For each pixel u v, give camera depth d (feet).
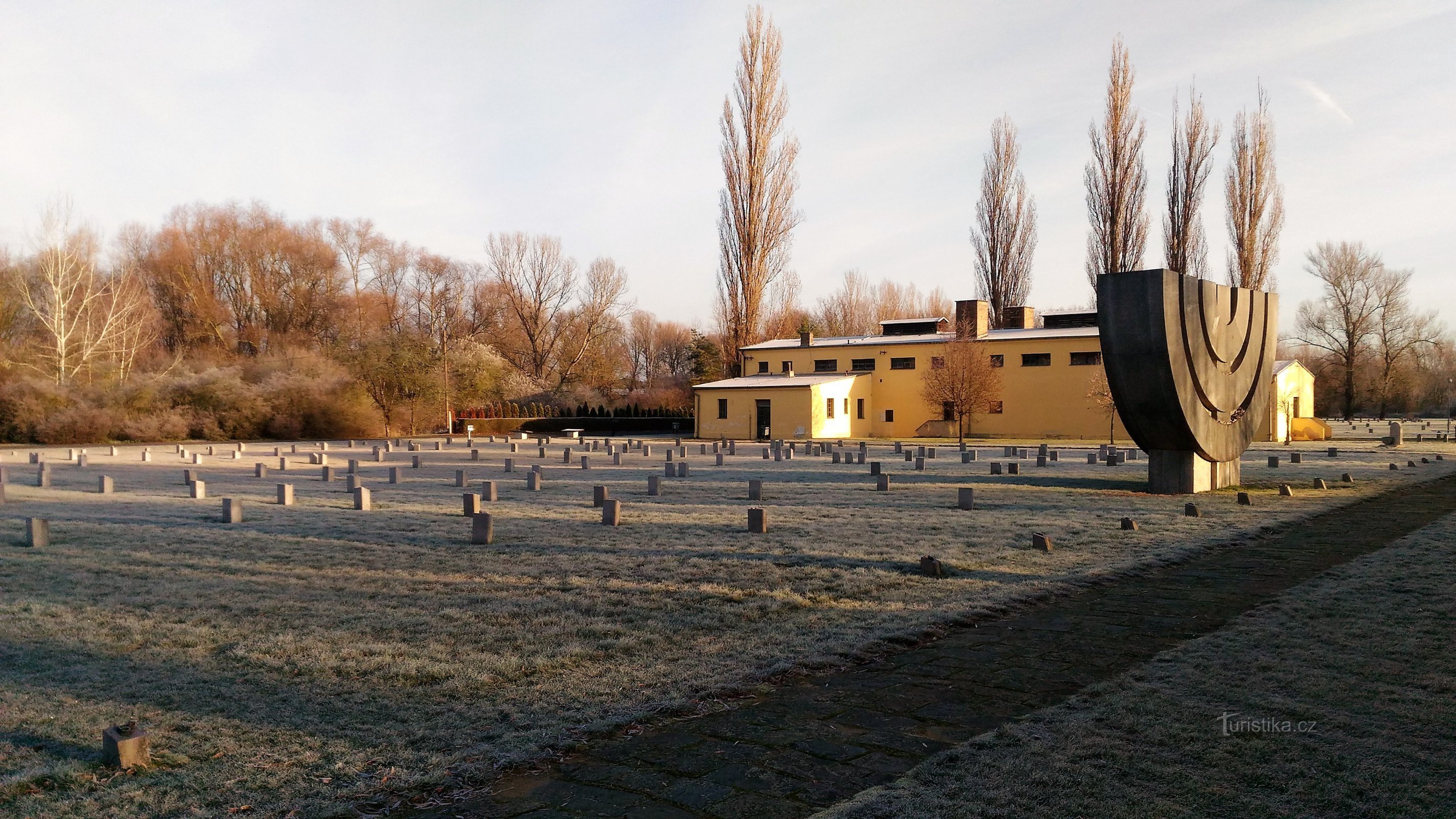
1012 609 29.86
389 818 14.85
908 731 18.67
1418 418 271.90
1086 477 80.18
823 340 209.77
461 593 32.04
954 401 172.24
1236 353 69.26
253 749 17.66
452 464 105.91
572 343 290.35
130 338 186.19
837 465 100.37
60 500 63.41
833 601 30.58
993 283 202.90
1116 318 62.28
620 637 25.99
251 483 79.05
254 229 221.66
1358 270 246.88
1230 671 22.22
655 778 16.35
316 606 30.12
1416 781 15.53
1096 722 18.71
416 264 264.93
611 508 49.65
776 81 189.88
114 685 21.83
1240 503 58.90
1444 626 26.13
